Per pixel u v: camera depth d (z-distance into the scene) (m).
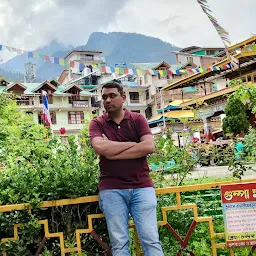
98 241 3.77
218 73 27.59
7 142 8.65
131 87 53.84
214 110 28.31
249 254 3.78
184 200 4.93
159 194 4.15
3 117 12.23
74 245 3.81
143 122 3.72
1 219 3.72
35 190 3.81
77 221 3.91
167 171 5.09
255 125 25.67
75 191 3.76
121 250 3.48
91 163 4.01
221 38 8.21
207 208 5.02
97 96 52.25
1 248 3.69
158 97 51.88
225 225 3.66
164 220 3.86
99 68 9.28
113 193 3.54
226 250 4.32
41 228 3.85
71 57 59.72
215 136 30.23
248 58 23.19
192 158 5.23
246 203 3.65
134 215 3.56
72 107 48.31
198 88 47.81
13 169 4.07
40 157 4.32
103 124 3.76
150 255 3.45
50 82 48.28
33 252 3.82
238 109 23.39
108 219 3.55
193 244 4.30
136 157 3.56
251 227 3.65
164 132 5.49
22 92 44.72
